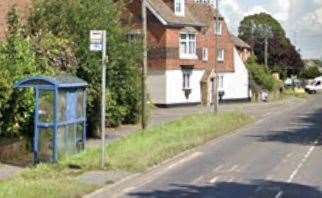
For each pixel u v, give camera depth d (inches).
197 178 679.7
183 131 1155.9
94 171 679.7
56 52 976.9
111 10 1079.6
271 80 3203.7
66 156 742.5
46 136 721.6
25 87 751.1
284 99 3129.9
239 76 2807.6
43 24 1032.8
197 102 2444.6
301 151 934.4
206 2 2603.3
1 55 842.2
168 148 887.1
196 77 2434.8
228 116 1535.4
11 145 759.7
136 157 775.1
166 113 1850.4
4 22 1077.8
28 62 868.0
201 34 2465.6
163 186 627.2
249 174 707.4
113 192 589.3
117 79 1126.4
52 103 720.3
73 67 1005.2
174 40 2288.4
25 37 981.2
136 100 1293.1
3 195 506.0
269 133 1258.6
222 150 951.0
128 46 1099.3
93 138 1043.9
